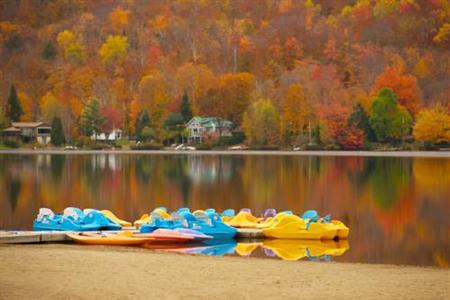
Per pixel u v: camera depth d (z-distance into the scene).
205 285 18.39
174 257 23.69
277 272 20.66
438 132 167.12
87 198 58.06
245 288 18.16
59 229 33.94
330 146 168.62
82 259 21.91
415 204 53.97
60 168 101.25
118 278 18.92
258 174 88.06
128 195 61.00
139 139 194.00
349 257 29.73
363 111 172.25
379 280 19.70
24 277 18.72
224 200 57.28
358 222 43.41
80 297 16.73
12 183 73.44
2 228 38.16
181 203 54.78
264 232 33.44
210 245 31.33
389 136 170.75
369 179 79.31
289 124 180.62
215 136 186.88
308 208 51.78
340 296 17.53
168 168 101.25
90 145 191.38
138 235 31.38
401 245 33.53
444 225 41.59
